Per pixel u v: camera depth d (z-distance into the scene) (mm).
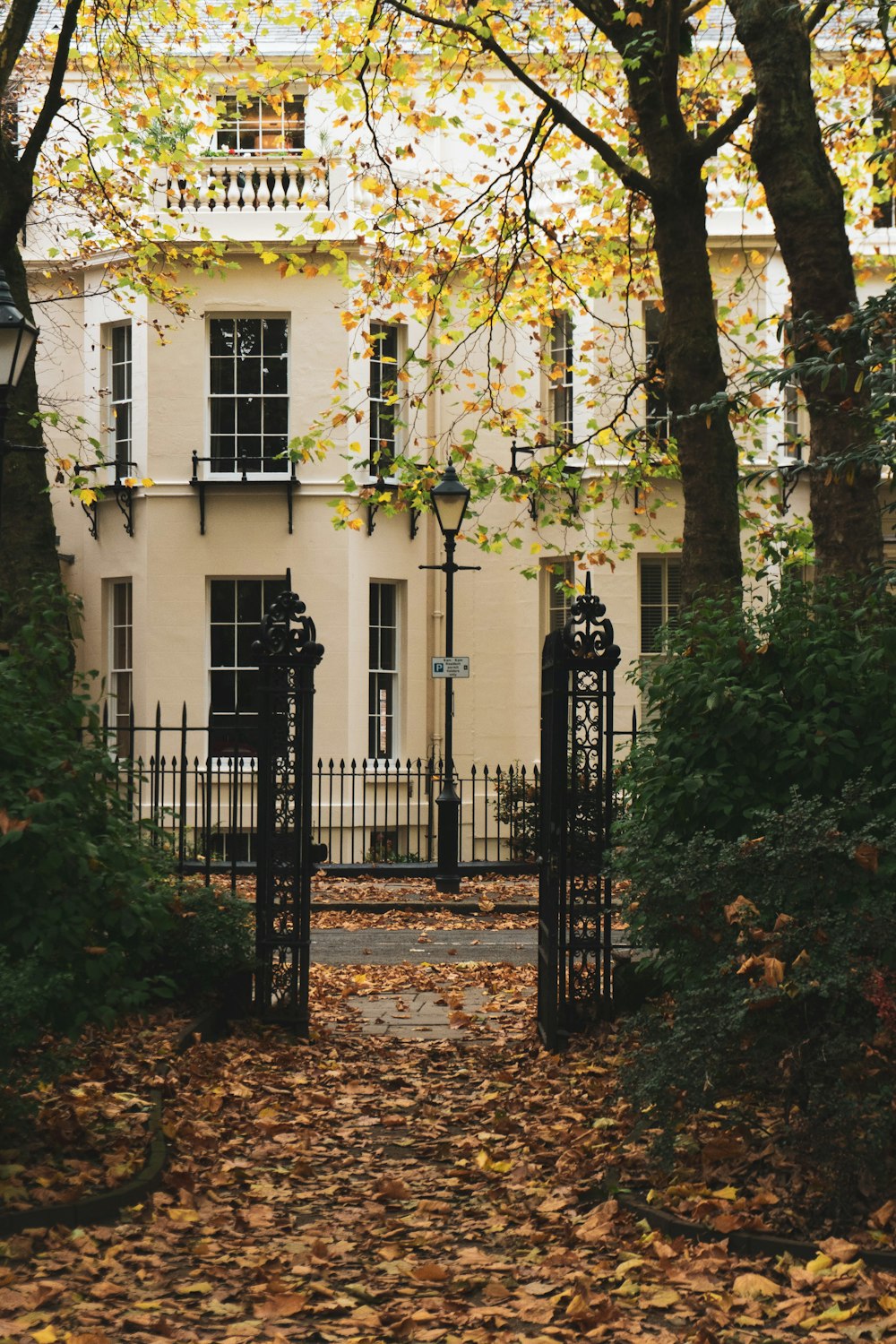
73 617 8055
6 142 12039
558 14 16844
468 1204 6004
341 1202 6086
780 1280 4906
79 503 22406
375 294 16734
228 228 21719
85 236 17531
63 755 6402
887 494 19688
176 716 21516
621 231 16938
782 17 9977
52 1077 5883
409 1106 7832
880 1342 4242
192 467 21672
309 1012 9641
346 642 21500
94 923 6172
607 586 21688
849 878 5934
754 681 7734
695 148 11984
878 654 7426
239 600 21844
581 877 8859
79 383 22578
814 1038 5754
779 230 10117
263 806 9469
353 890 18078
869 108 17109
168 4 16938
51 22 21172
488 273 16969
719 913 6125
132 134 16812
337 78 15711
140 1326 4488
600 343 21797
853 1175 5305
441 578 22469
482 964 12773
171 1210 5598
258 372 22000
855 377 9234
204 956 9156
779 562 12055
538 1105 7504
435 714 22391
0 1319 4461
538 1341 4344
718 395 8859
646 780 7973
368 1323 4566
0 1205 5367
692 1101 5797
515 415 18859
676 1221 5312
